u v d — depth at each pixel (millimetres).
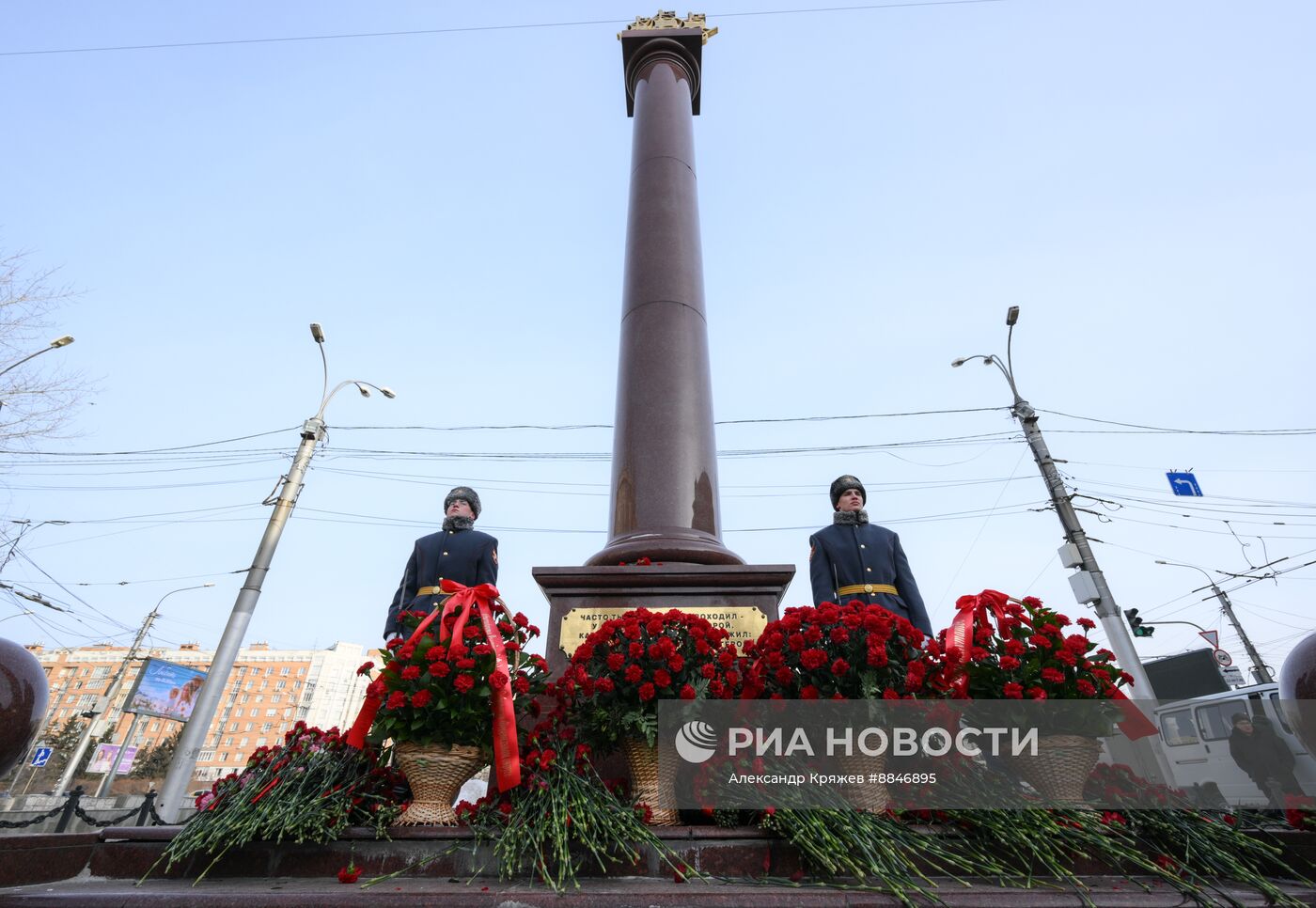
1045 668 2854
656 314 5695
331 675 76625
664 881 2508
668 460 4895
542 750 2953
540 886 2398
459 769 2943
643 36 8633
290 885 2449
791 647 2959
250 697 75250
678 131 7273
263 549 11203
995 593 3131
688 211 6613
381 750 3119
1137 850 2578
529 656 3236
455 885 2422
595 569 4113
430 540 4805
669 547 4371
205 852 2723
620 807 2711
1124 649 10352
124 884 2621
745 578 4078
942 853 2502
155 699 26391
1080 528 11273
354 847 2707
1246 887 2389
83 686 65375
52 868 2701
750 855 2592
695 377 5402
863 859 2414
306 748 3035
